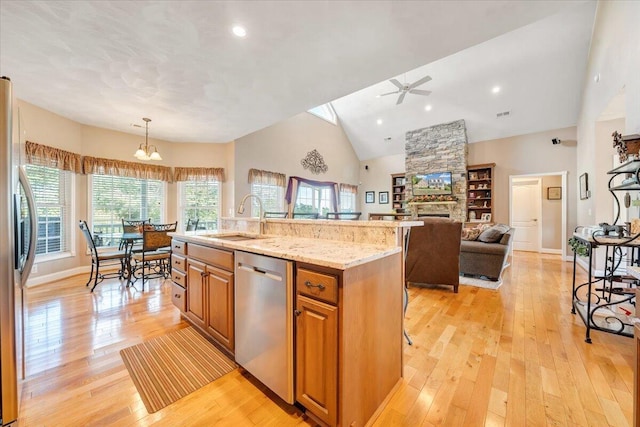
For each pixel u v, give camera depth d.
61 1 1.84
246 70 2.78
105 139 4.67
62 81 3.01
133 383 1.66
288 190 6.73
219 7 1.92
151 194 5.26
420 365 1.84
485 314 2.74
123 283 3.89
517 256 6.36
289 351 1.37
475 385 1.63
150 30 2.16
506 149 6.73
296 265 1.36
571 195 5.92
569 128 5.96
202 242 2.18
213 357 1.95
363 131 8.58
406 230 1.82
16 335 1.22
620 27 2.97
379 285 1.43
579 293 3.44
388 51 2.47
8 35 2.20
